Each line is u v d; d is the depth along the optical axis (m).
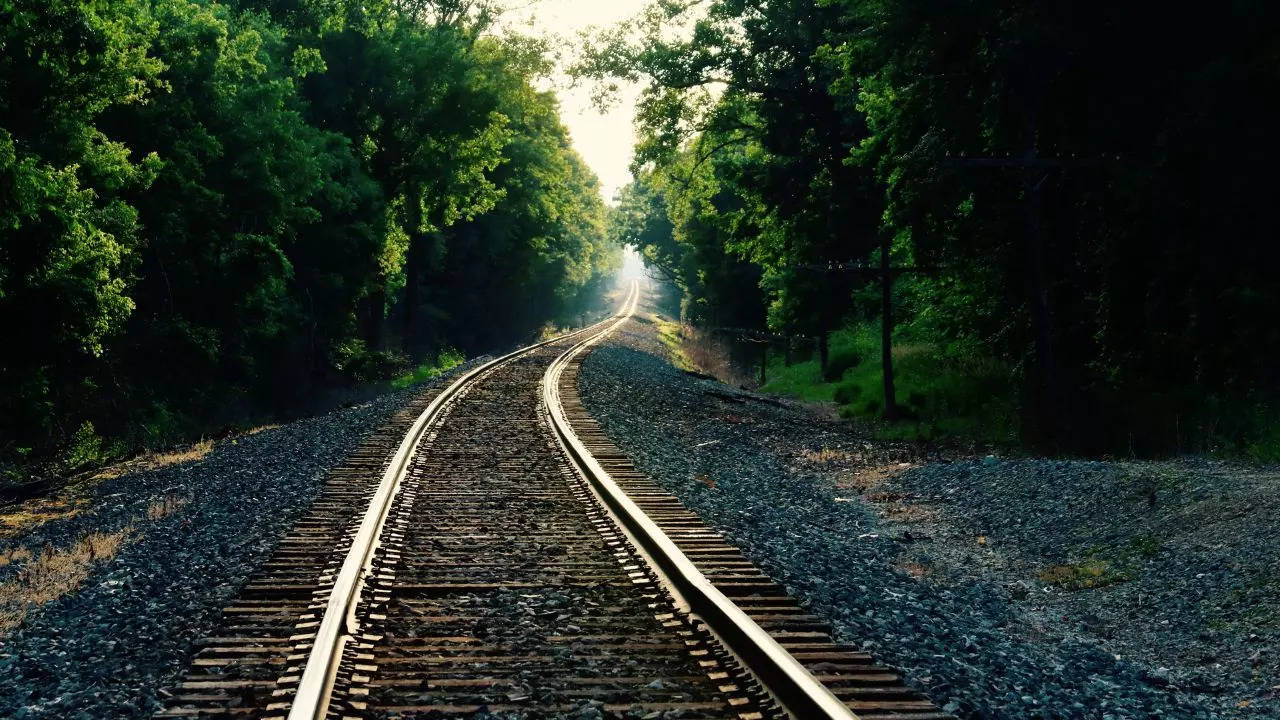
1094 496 11.38
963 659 6.14
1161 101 17.58
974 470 14.05
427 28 45.47
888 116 22.73
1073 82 18.59
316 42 41.47
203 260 31.36
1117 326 18.16
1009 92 18.25
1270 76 15.73
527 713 4.76
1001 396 22.20
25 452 22.41
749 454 17.22
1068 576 9.47
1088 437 17.53
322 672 4.88
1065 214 20.20
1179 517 9.98
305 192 33.69
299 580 7.36
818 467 17.34
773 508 11.62
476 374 28.83
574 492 11.27
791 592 7.30
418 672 5.35
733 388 38.06
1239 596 7.96
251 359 33.66
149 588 7.55
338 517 9.74
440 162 45.03
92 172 22.12
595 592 7.16
